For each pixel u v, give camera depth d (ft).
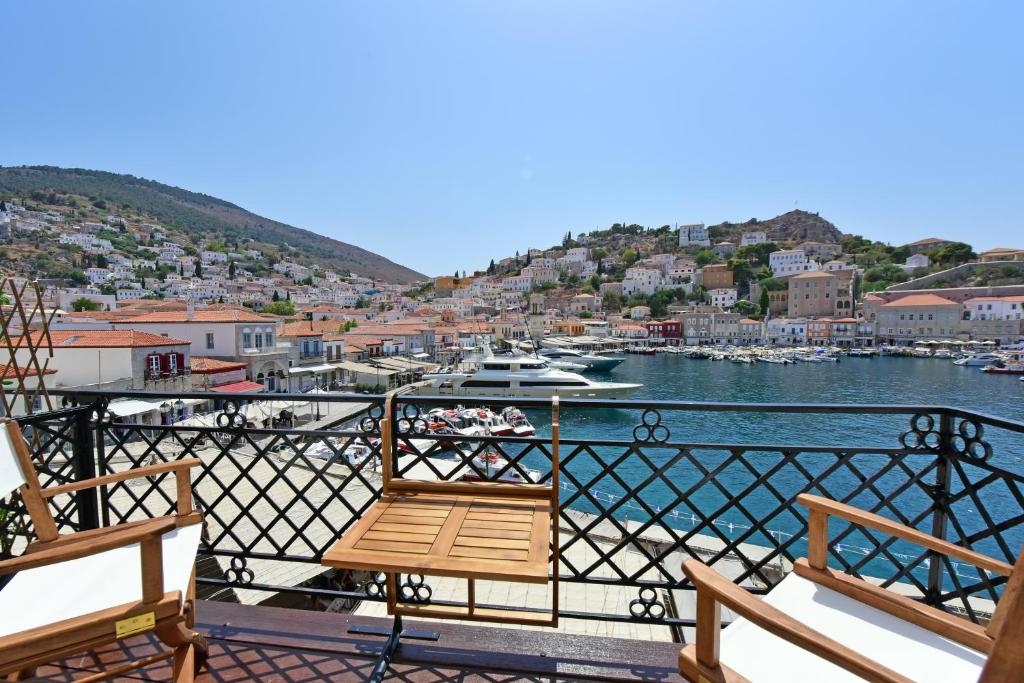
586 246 620.90
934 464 7.75
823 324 328.90
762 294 372.17
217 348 112.57
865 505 51.70
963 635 4.93
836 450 7.89
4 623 5.41
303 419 88.12
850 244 488.02
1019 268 314.96
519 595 29.58
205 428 9.33
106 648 7.39
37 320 107.34
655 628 26.20
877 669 3.51
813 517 6.12
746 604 4.16
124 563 6.45
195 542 6.93
